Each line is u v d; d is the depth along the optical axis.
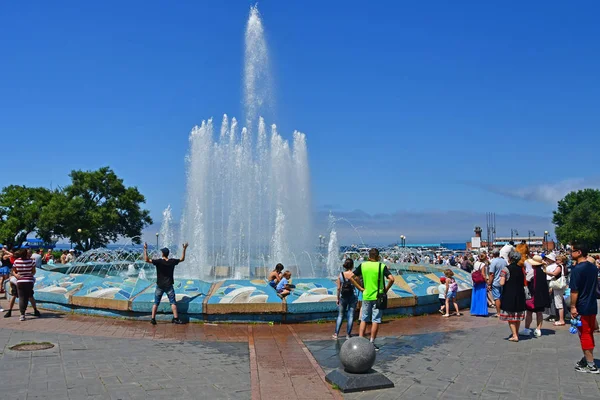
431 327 12.08
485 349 9.66
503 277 10.61
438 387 7.12
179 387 6.99
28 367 7.95
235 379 7.42
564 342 10.35
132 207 61.72
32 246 64.44
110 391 6.78
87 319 12.57
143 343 9.88
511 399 6.62
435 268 20.61
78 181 59.19
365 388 6.92
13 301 13.05
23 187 64.44
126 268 24.52
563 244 101.44
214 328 11.48
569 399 6.62
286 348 9.52
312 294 12.57
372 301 9.79
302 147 23.36
